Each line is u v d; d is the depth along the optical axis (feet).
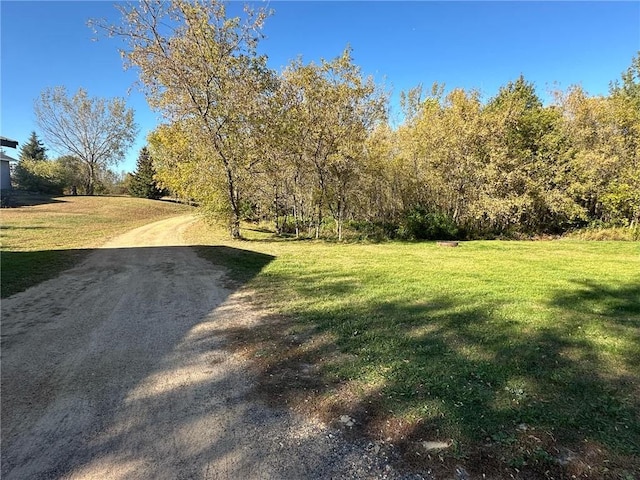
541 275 25.77
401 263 31.37
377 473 6.86
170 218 87.71
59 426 8.32
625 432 7.95
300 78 47.06
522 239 57.21
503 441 7.64
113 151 132.67
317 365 11.41
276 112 48.16
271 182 56.95
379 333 13.99
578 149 58.90
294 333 14.21
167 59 43.29
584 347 12.55
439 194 60.59
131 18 41.70
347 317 16.06
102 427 8.29
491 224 59.98
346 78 47.50
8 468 6.97
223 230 60.54
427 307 17.47
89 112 127.54
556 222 61.21
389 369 10.98
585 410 8.75
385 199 62.28
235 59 44.73
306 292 20.80
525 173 57.93
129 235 53.01
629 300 18.79
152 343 13.34
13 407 9.11
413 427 8.18
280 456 7.33
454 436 7.84
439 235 56.75
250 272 26.86
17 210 75.20
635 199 54.49
